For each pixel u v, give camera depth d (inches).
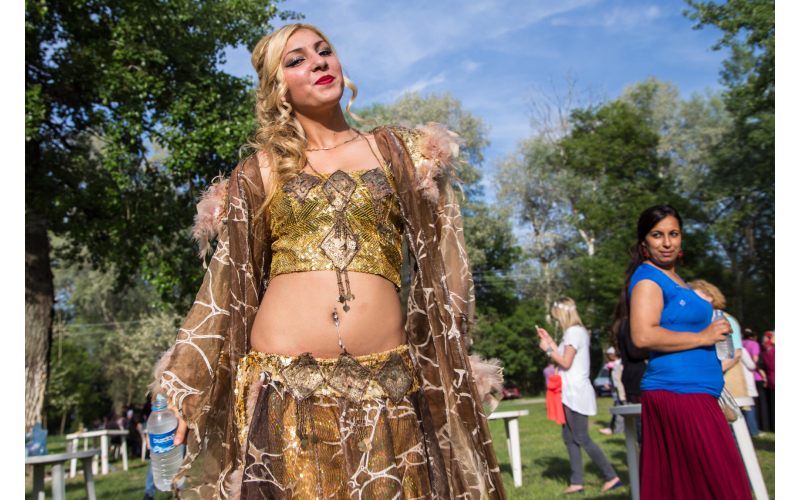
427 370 74.1
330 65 76.5
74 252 625.3
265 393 65.1
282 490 61.3
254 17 549.3
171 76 512.4
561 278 1573.6
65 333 1520.7
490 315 1587.1
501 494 66.6
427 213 74.0
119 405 1683.1
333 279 67.3
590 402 208.2
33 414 492.7
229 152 489.4
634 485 153.2
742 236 1191.6
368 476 61.2
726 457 100.9
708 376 105.4
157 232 536.4
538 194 1560.0
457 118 1218.0
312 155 75.7
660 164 1257.4
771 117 949.2
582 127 1368.1
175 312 602.9
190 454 67.7
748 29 785.6
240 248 72.4
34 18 470.3
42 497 177.5
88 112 524.7
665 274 114.8
